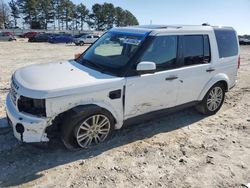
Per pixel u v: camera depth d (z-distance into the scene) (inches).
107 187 139.1
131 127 205.2
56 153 166.1
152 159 165.5
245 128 214.1
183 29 197.5
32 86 149.8
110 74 170.2
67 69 176.9
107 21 4094.5
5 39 1716.3
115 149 173.9
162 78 185.3
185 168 157.6
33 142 150.4
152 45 178.9
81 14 3983.8
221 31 226.4
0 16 3324.3
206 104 226.4
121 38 192.4
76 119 155.8
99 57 190.4
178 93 199.5
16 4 3545.8
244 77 403.2
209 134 201.3
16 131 151.9
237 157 171.2
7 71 424.8
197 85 210.4
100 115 164.7
